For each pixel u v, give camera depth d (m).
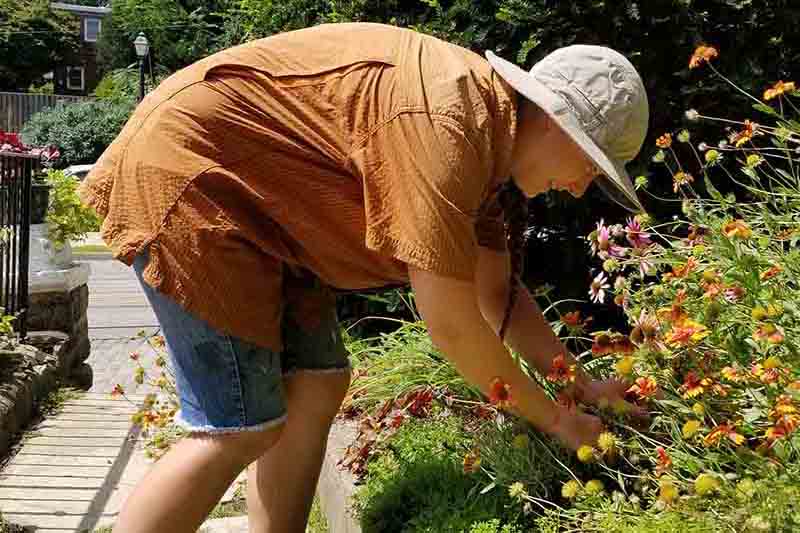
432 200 1.53
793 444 1.61
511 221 1.92
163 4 30.77
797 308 1.80
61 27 40.84
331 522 2.55
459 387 2.51
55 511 3.25
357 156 1.63
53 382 4.97
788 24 3.07
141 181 1.73
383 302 3.67
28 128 24.61
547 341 2.05
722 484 1.58
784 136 2.22
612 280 3.17
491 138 1.59
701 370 1.84
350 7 3.72
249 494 2.22
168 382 3.49
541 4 3.14
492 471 2.05
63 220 5.63
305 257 1.85
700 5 3.09
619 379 1.97
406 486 2.17
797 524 1.44
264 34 4.75
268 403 1.83
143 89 22.17
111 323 8.31
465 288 1.59
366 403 2.78
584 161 1.70
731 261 1.92
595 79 1.64
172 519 1.78
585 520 1.69
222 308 1.72
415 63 1.63
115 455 3.89
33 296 5.51
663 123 3.14
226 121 1.72
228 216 1.71
